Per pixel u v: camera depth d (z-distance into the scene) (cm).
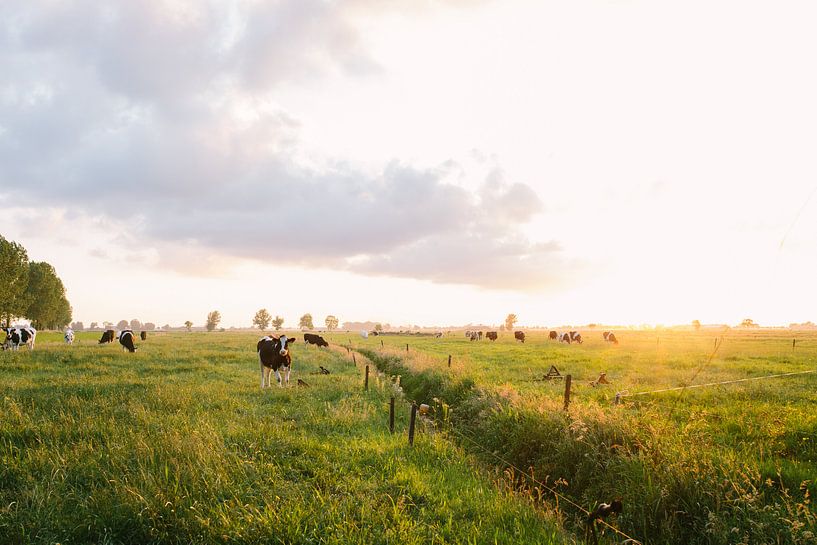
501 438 943
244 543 505
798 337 5697
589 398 1267
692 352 3066
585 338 6250
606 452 737
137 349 3016
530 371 2000
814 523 503
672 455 653
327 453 816
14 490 631
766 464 686
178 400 1191
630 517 601
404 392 1766
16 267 6719
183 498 588
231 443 826
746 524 523
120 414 1033
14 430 866
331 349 3912
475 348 3953
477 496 655
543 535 549
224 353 2783
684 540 558
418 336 8306
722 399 1213
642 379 1691
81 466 695
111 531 532
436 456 838
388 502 615
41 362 2189
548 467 787
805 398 1219
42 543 505
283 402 1316
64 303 9938
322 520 550
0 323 6912
